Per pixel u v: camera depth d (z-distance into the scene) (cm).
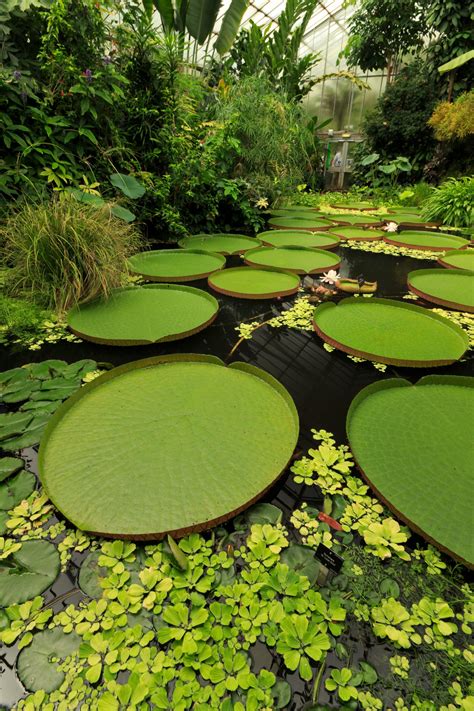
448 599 101
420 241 497
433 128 852
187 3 660
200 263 373
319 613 95
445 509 120
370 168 1007
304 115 744
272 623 93
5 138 304
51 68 330
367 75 1117
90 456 135
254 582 102
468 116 731
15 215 283
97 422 152
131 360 211
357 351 219
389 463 138
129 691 79
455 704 80
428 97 879
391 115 927
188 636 89
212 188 505
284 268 363
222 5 669
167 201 457
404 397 176
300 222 577
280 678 84
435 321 259
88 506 117
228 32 802
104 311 259
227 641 89
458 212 603
